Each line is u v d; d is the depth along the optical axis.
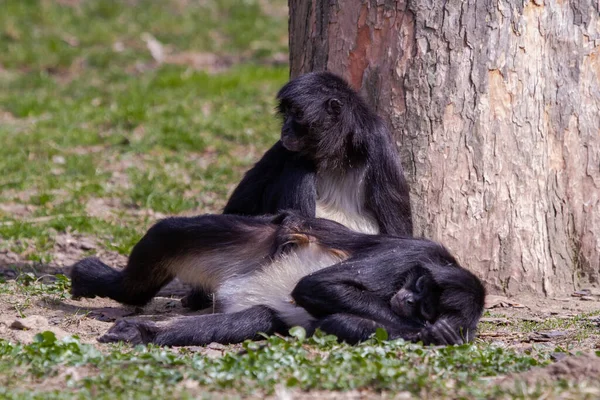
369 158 11.63
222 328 9.95
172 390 7.64
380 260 10.03
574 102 12.78
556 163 12.86
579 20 12.72
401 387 7.66
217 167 20.12
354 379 7.80
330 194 11.83
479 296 9.90
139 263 11.44
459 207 12.42
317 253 10.58
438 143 12.33
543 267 12.80
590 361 8.07
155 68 32.44
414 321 9.86
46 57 32.19
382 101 12.41
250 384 7.84
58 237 15.98
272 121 23.06
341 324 9.49
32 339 9.64
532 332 10.84
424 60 12.23
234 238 11.09
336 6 12.68
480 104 12.30
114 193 18.64
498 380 8.05
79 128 23.00
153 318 11.34
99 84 29.03
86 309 11.96
